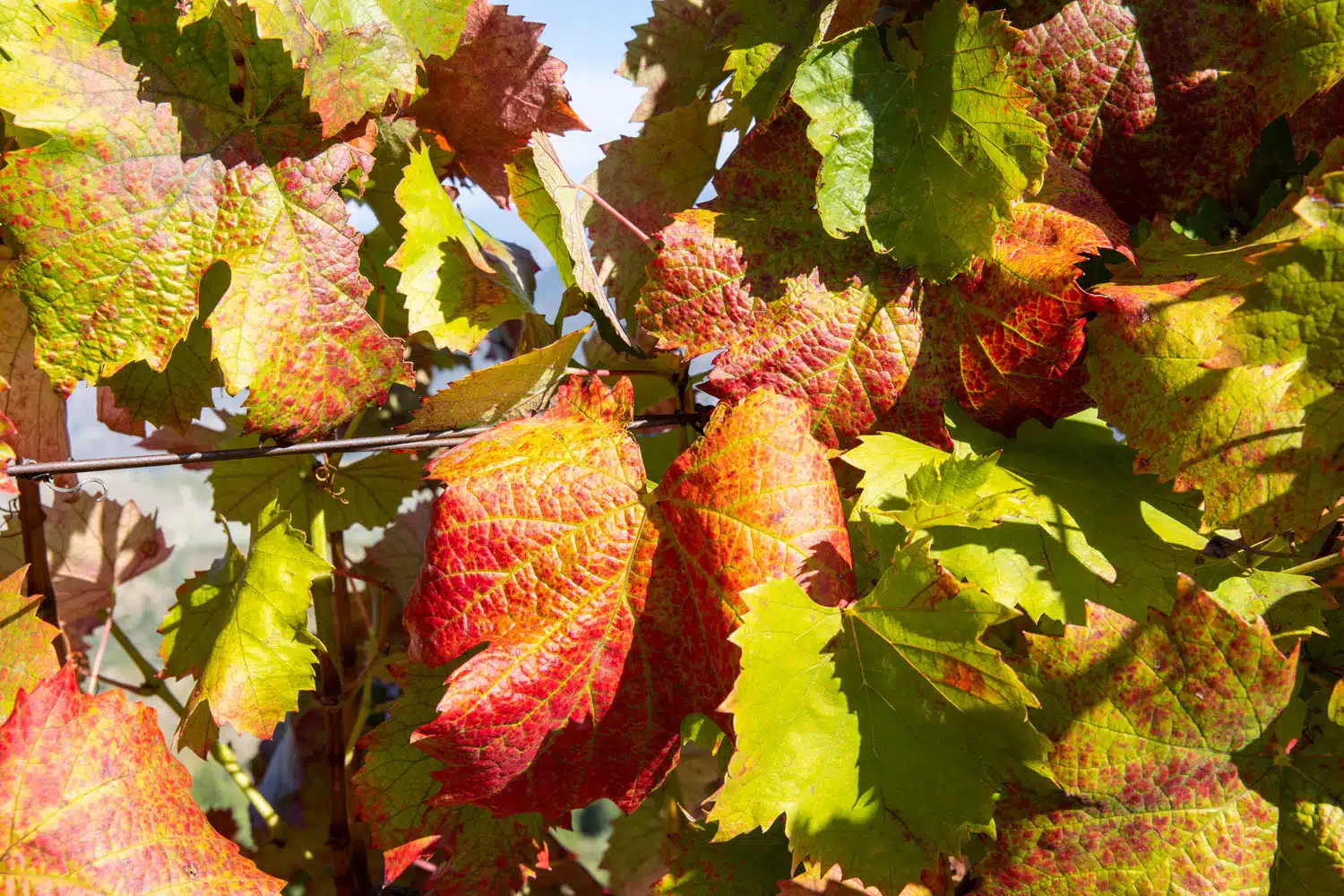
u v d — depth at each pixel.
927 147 0.51
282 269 0.51
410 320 0.53
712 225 0.53
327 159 0.51
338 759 0.65
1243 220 0.55
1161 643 0.48
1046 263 0.50
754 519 0.49
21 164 0.48
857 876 0.48
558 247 0.56
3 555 0.65
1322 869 0.48
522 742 0.49
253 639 0.56
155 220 0.50
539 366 0.51
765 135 0.54
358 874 0.66
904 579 0.48
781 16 0.52
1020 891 0.49
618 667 0.50
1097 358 0.51
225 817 0.76
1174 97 0.53
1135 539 0.51
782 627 0.47
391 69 0.50
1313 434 0.47
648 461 0.64
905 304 0.53
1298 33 0.51
